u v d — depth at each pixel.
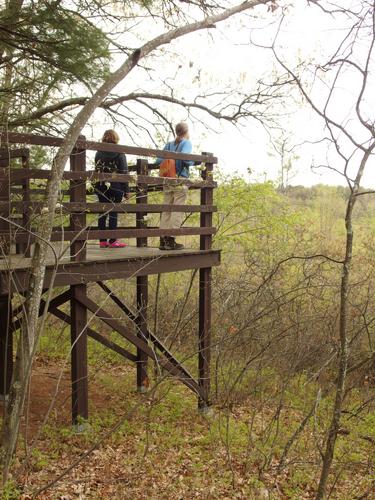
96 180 6.17
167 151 7.15
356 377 9.93
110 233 6.48
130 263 6.79
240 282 10.52
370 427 8.69
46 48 7.54
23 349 4.91
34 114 8.14
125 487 5.66
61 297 6.61
